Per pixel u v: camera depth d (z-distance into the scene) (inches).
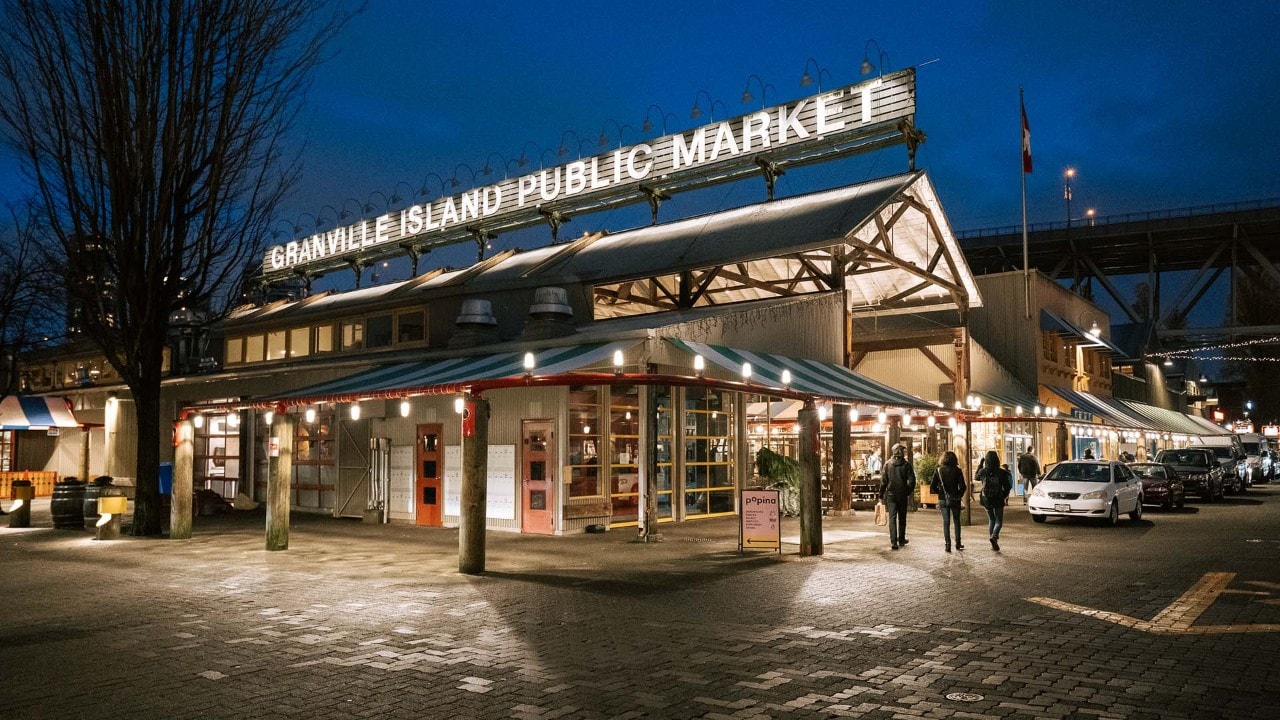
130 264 719.7
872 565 540.4
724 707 245.3
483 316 922.1
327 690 263.7
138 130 703.1
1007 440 1327.5
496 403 783.1
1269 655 305.3
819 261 1090.7
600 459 774.5
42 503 1159.6
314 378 1001.5
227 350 1413.6
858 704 248.2
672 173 1177.4
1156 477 1007.0
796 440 1182.3
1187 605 402.6
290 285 1814.7
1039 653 308.8
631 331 718.5
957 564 545.3
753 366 738.2
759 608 395.9
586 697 255.1
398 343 1134.4
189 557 588.4
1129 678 275.3
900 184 986.7
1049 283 1509.6
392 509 867.4
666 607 398.6
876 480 1027.9
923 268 1173.7
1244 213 2534.5
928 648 316.8
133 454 1253.1
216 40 714.8
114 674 283.0
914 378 1270.9
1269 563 550.0
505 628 352.5
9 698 256.1
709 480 884.6
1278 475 2327.8
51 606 405.1
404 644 324.5
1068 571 513.7
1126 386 1975.9
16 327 1101.7
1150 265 2709.2
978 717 236.5
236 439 1101.7
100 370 1499.8
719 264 969.5
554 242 1312.7
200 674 282.8
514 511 757.9
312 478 975.6
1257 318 2992.1
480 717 237.1
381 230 1556.3
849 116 1034.7
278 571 519.2
